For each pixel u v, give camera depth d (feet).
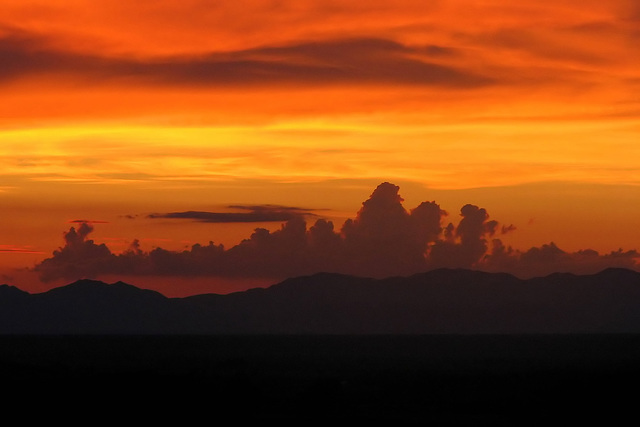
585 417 545.03
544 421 524.93
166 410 521.65
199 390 558.97
